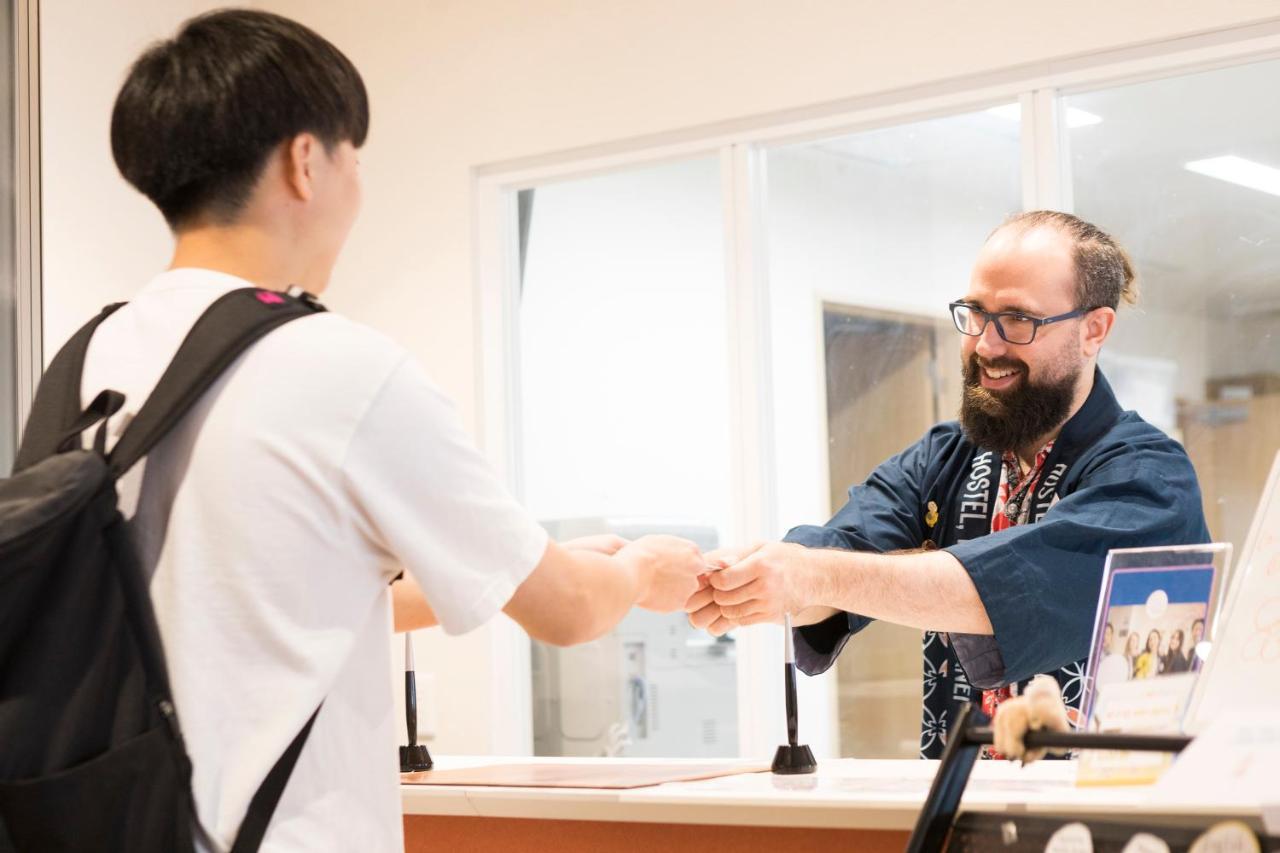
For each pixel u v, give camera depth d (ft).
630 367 10.76
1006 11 9.01
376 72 11.51
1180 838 2.76
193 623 3.07
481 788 4.50
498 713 10.78
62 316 10.09
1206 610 3.66
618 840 4.38
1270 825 2.60
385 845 3.29
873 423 9.82
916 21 9.32
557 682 10.91
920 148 9.68
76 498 2.91
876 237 9.83
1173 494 5.75
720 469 10.36
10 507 2.84
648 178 10.69
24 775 2.87
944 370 9.55
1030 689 2.96
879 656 9.59
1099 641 3.39
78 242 10.23
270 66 3.45
